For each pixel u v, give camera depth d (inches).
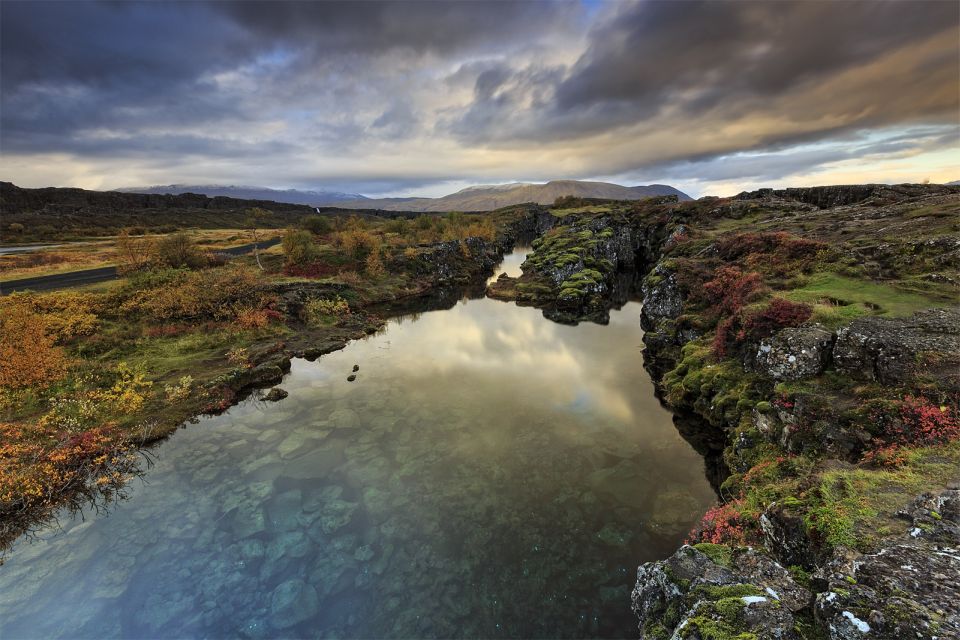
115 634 530.6
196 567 633.6
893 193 1994.3
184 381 1187.9
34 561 638.5
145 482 837.2
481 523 726.5
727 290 1320.1
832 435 620.4
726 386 975.0
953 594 281.0
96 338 1374.3
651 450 946.7
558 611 562.9
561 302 2450.8
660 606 410.9
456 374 1441.9
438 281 3223.4
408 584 609.0
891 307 832.9
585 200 7027.6
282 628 544.1
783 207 2449.6
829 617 302.0
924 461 476.1
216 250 3348.9
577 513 745.6
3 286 1889.8
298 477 855.7
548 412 1145.4
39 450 856.3
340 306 2116.1
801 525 418.9
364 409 1167.6
